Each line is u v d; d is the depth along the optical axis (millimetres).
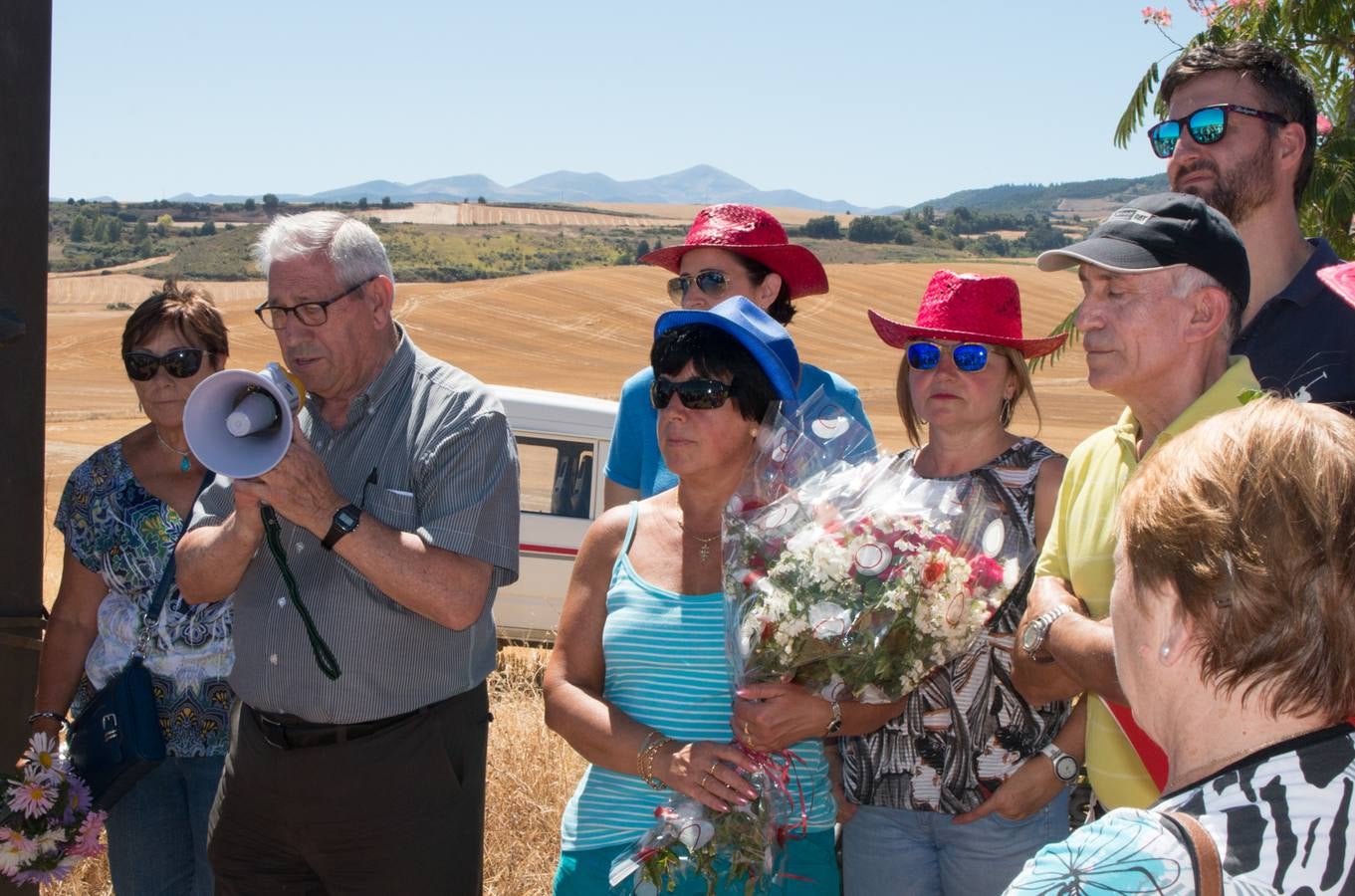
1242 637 1156
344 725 2838
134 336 3330
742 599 2455
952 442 3045
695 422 2650
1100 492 2514
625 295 79750
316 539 2914
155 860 3342
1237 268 2406
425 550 2766
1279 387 2854
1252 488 1175
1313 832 1118
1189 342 2414
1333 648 1138
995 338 2912
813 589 2379
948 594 2404
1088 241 2463
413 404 2965
